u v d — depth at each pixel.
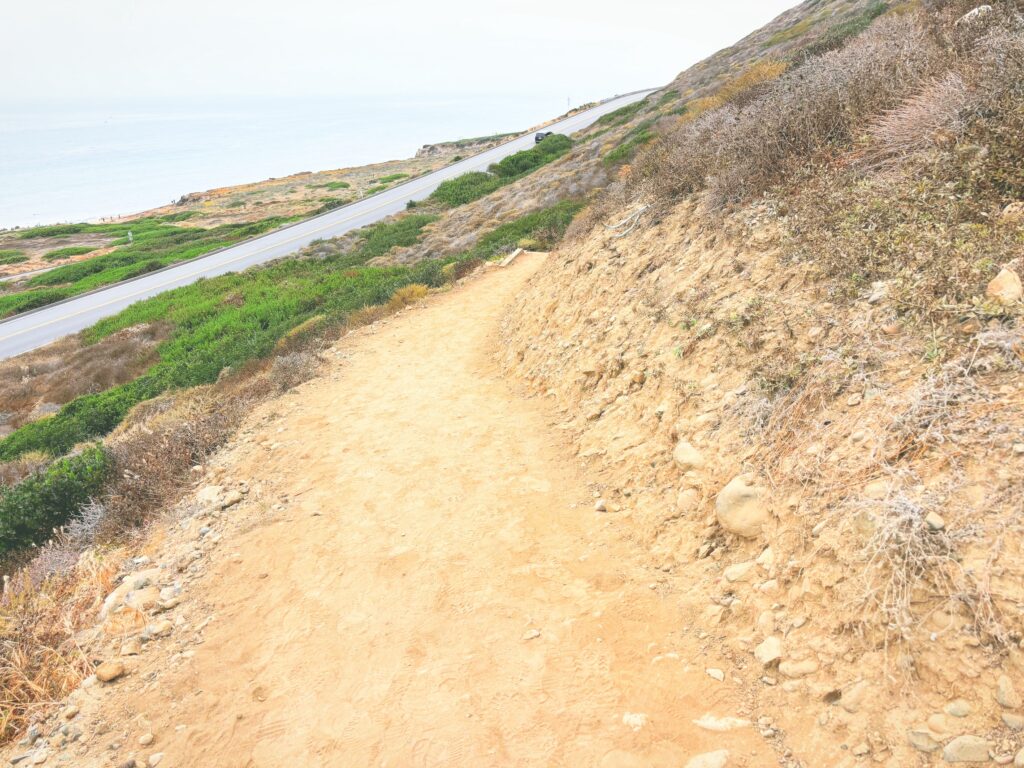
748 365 4.78
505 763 3.11
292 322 18.41
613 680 3.42
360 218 45.25
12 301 38.88
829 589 3.00
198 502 6.95
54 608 5.38
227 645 4.50
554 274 11.64
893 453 3.20
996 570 2.44
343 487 6.69
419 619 4.40
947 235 4.11
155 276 39.12
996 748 2.16
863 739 2.49
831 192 5.40
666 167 9.62
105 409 17.20
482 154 62.69
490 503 5.80
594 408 6.66
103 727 3.91
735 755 2.74
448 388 9.56
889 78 6.38
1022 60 4.84
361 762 3.32
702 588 3.77
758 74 13.49
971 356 3.31
